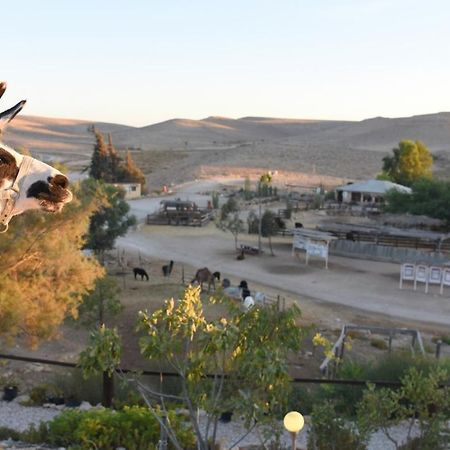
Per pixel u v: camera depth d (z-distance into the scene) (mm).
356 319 40125
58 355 28969
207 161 181875
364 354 32594
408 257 57500
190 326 10305
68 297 24641
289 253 61344
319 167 170125
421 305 44125
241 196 102188
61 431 15016
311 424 14180
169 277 50219
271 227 63406
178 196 105062
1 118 5406
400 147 113312
